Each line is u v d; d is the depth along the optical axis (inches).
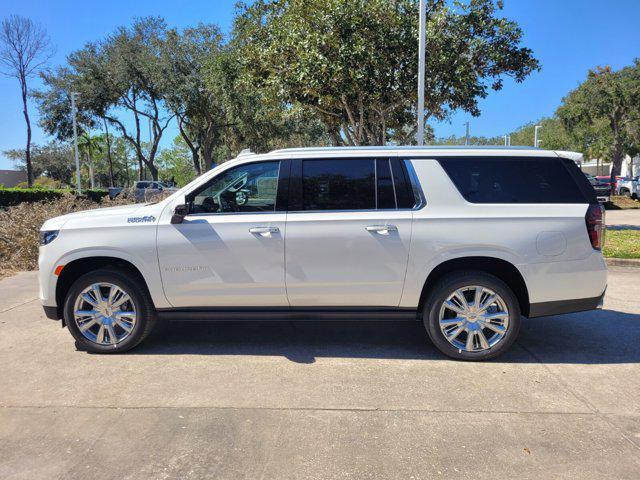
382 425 134.0
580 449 122.1
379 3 485.1
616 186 1305.4
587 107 1375.5
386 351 190.1
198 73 1118.4
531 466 115.3
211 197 182.9
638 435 128.3
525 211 173.6
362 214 175.5
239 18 614.9
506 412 140.9
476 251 172.9
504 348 176.2
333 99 537.0
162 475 112.7
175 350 191.3
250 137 1142.3
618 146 1403.8
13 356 185.2
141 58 1152.2
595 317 233.3
